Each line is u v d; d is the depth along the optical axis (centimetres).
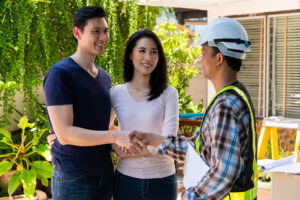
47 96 222
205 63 171
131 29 509
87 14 230
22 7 434
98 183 234
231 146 152
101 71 253
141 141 215
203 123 166
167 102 248
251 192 162
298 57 585
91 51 234
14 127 528
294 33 585
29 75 459
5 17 433
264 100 620
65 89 221
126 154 242
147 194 240
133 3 504
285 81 600
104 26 234
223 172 151
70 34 475
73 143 220
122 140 217
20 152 455
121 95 252
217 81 170
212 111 160
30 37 456
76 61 235
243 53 167
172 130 245
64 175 229
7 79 445
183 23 923
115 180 249
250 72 632
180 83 669
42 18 449
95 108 235
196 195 159
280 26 597
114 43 497
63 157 229
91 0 479
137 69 249
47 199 464
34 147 461
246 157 158
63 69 224
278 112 609
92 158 230
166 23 646
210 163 162
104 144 239
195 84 862
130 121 246
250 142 159
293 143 578
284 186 286
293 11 581
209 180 154
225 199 158
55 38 467
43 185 481
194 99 862
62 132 220
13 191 418
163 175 242
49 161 489
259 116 626
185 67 675
